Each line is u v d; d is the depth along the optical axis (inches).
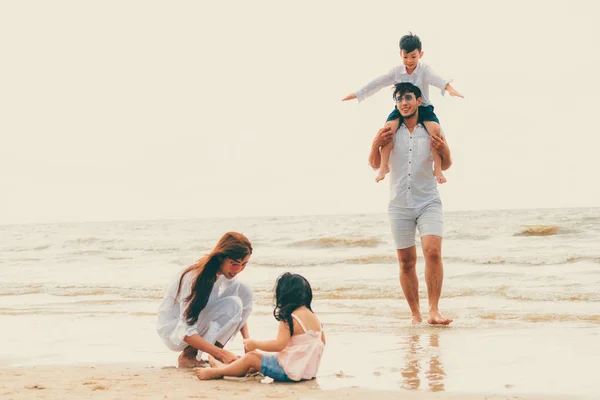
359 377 169.0
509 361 187.6
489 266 522.6
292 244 842.8
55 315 322.3
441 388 153.7
